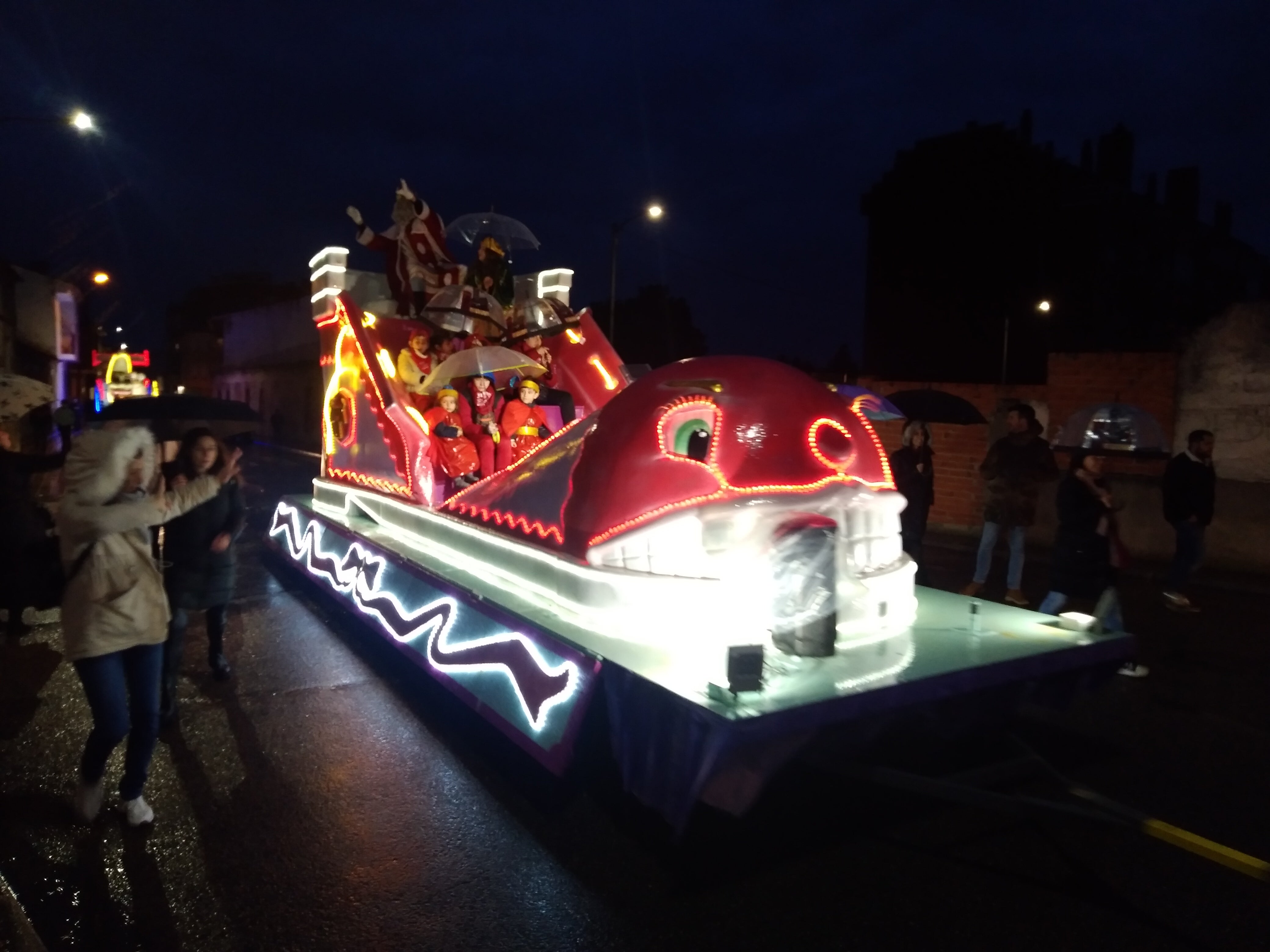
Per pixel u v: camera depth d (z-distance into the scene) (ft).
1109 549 21.11
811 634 13.61
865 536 15.65
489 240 28.71
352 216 28.99
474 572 19.72
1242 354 36.47
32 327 79.51
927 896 12.10
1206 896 12.13
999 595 30.07
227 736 17.43
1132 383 39.45
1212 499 28.66
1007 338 100.89
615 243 79.82
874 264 110.01
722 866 12.85
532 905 11.89
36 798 14.88
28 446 59.16
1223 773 16.14
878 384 50.70
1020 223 100.58
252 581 31.04
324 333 30.22
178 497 13.96
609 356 28.89
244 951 10.93
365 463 27.07
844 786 15.29
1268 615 28.48
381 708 18.94
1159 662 23.08
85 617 13.03
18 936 10.31
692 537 14.74
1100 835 13.78
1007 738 14.85
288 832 13.75
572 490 16.21
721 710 11.23
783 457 14.64
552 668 14.26
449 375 23.90
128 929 11.36
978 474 44.55
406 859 13.01
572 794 15.06
